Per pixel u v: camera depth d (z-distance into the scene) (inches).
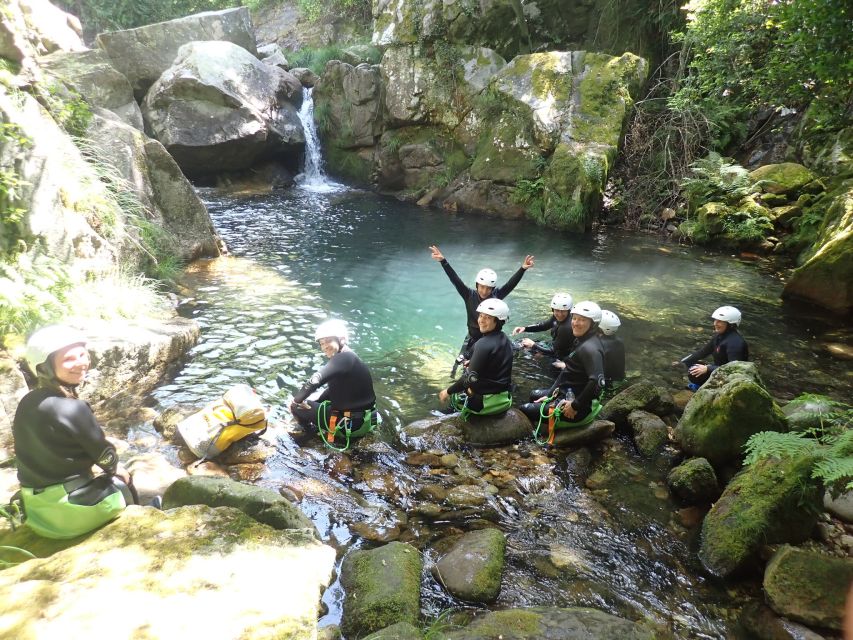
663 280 365.1
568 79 518.3
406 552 137.7
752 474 156.8
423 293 331.6
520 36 595.5
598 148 481.1
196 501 146.3
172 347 236.7
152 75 586.9
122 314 246.1
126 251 284.7
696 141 505.7
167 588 114.7
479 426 199.9
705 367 230.8
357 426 190.1
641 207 499.8
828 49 304.3
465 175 552.7
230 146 553.3
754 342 277.9
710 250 433.7
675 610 131.3
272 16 931.3
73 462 127.7
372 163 612.4
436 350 263.9
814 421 179.8
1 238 209.9
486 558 137.9
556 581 138.7
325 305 306.8
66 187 248.8
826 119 420.2
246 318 283.1
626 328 291.7
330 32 834.8
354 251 404.8
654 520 161.9
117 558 122.1
